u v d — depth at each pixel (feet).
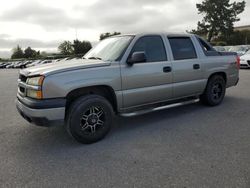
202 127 14.57
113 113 13.56
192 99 17.76
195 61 16.92
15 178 9.56
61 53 286.25
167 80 15.37
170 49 15.72
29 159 11.15
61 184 9.09
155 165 10.22
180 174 9.46
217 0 168.55
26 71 12.80
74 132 12.19
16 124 16.26
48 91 11.35
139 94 14.19
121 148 12.03
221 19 170.81
